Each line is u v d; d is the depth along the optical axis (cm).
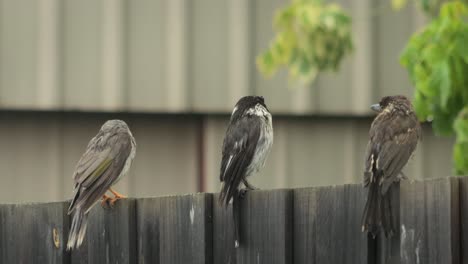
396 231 707
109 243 834
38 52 1398
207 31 1438
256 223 769
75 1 1405
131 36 1416
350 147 1487
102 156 969
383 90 1483
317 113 1466
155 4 1424
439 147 1507
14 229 855
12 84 1393
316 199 742
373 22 1480
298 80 1455
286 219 752
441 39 1084
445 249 671
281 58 1327
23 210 852
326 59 1307
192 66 1432
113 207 833
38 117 1435
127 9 1416
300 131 1480
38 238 847
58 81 1398
